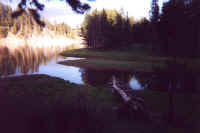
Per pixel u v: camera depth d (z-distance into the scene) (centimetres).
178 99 548
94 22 4247
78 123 286
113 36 3828
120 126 340
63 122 277
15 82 818
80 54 3186
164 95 647
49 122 269
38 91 676
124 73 1321
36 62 2133
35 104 348
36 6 542
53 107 328
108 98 627
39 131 254
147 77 1090
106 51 3306
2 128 238
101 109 445
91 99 605
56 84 834
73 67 1762
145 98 607
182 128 347
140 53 2148
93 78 1180
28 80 891
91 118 315
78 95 617
